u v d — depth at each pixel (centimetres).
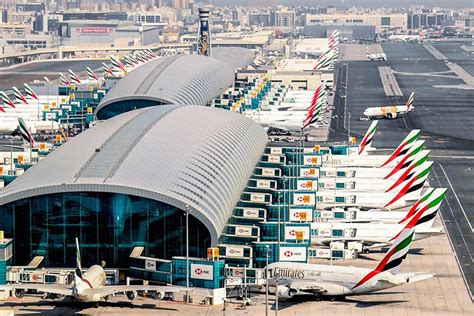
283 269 17788
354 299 17462
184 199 18225
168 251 18362
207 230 18250
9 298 17525
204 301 17300
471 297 17700
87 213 18375
